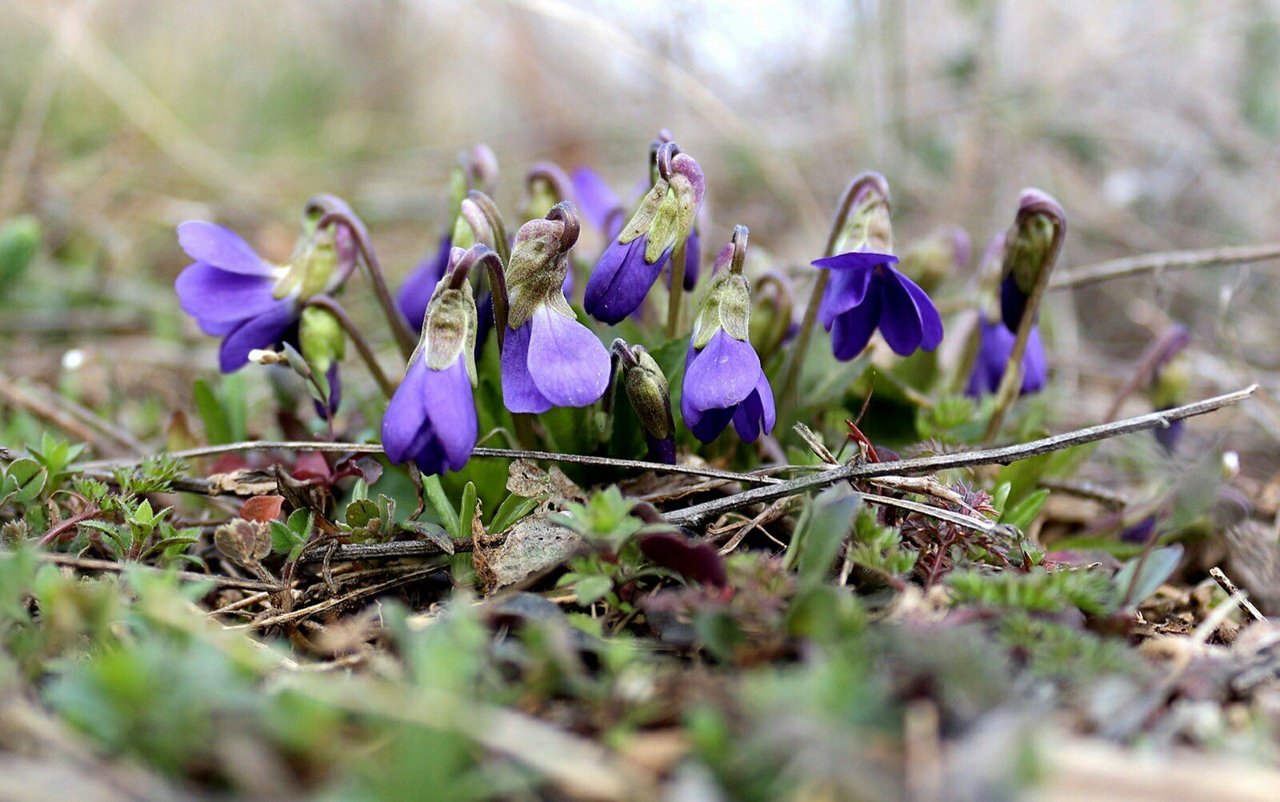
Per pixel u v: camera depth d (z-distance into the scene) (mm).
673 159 163
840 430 191
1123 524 182
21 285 281
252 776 109
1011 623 128
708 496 170
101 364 237
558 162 421
